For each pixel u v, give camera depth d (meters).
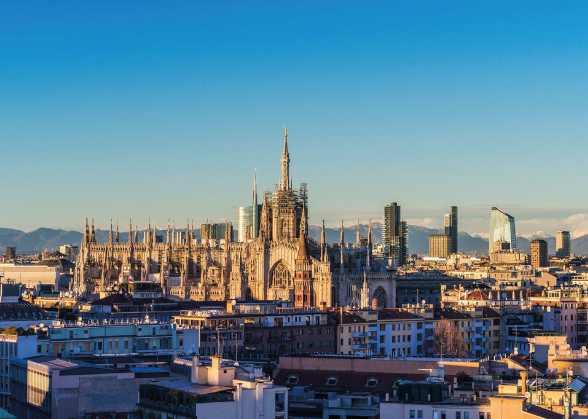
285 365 191.38
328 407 166.50
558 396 134.00
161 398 147.62
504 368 186.25
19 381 178.25
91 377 160.38
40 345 192.12
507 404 125.88
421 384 142.88
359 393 173.38
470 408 137.50
